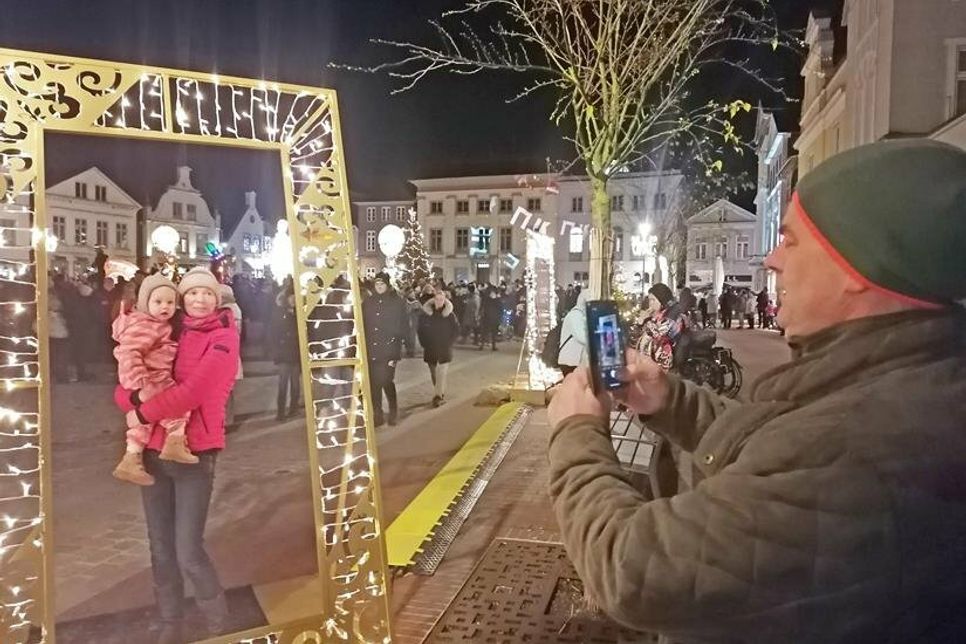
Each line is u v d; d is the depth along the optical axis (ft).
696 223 180.86
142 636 12.19
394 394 30.07
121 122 9.78
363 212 202.39
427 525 17.38
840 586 3.13
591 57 32.76
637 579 3.43
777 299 4.34
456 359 56.44
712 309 111.24
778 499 3.23
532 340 38.24
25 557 9.83
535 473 22.34
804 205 3.87
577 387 4.56
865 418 3.30
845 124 70.95
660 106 33.73
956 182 3.48
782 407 3.78
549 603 13.57
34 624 11.75
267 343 51.49
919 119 51.11
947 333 3.53
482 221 189.06
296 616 12.90
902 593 3.13
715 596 3.27
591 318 4.52
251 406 33.53
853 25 66.23
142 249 30.04
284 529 17.38
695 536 3.34
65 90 9.46
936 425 3.23
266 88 10.67
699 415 5.86
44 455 9.80
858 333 3.62
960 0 49.88
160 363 11.53
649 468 12.46
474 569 15.15
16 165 9.37
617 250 150.20
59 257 42.04
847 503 3.13
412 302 55.01
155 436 11.58
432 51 32.40
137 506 18.84
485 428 28.43
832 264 3.70
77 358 39.47
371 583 11.68
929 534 3.10
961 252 3.43
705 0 30.81
